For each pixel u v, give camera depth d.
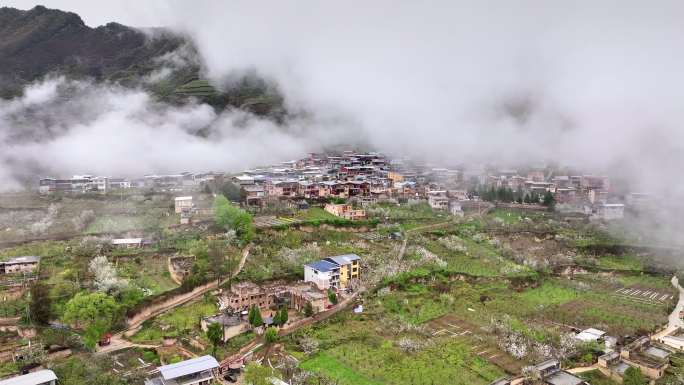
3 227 189.00
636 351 129.50
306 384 106.31
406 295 159.50
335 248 188.12
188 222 193.50
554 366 116.19
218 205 192.12
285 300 147.00
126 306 130.38
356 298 153.00
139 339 122.88
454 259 193.88
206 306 139.88
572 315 154.38
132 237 178.88
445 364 118.31
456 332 137.62
